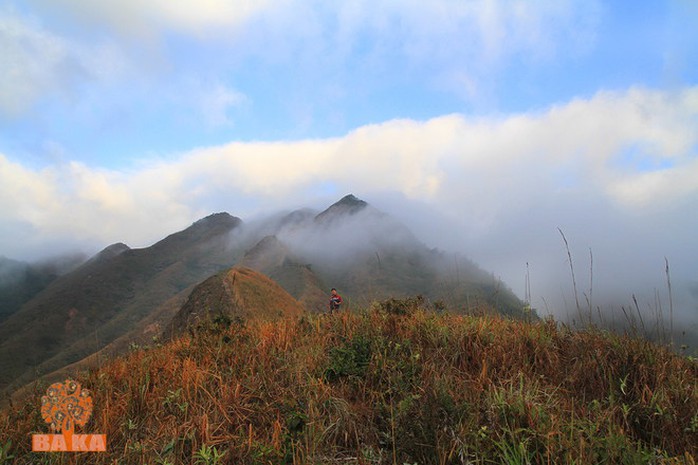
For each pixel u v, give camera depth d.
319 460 2.82
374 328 5.13
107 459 3.14
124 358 5.62
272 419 3.50
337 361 4.27
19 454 3.43
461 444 2.78
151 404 3.90
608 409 3.28
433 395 3.19
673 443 2.89
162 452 3.01
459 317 5.45
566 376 3.88
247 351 4.85
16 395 4.59
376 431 3.19
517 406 3.11
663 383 3.54
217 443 3.21
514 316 5.35
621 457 2.66
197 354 5.10
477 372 4.02
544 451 2.71
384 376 3.97
